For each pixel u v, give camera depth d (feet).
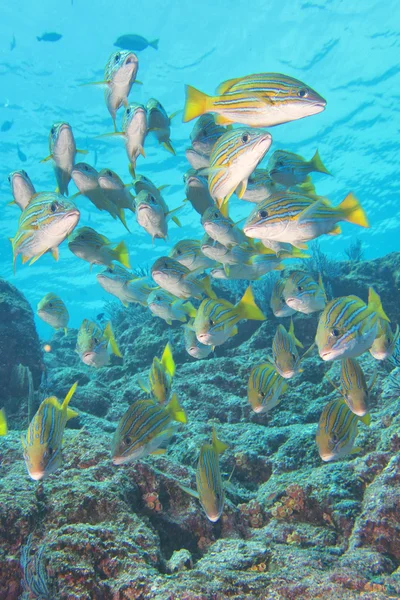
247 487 4.41
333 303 2.75
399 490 2.99
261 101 2.79
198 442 4.72
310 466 4.07
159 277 4.24
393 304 8.11
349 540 3.01
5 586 2.63
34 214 3.15
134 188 4.39
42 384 6.58
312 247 9.02
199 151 4.31
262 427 5.12
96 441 3.89
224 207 3.09
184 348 8.04
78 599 2.41
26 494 3.05
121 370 8.34
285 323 7.46
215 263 4.90
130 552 2.67
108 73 3.77
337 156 31.27
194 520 3.36
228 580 2.57
